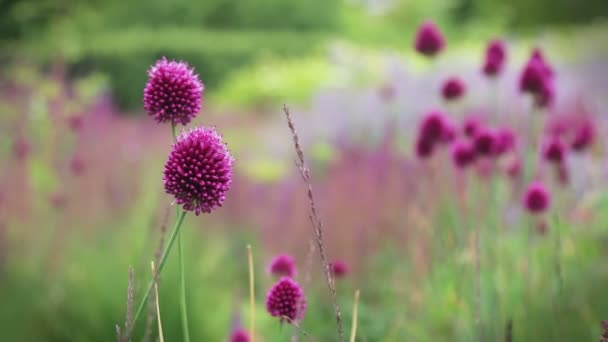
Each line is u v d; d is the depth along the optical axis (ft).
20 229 4.57
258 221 6.15
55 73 6.11
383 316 4.18
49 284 4.16
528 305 3.68
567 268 3.92
